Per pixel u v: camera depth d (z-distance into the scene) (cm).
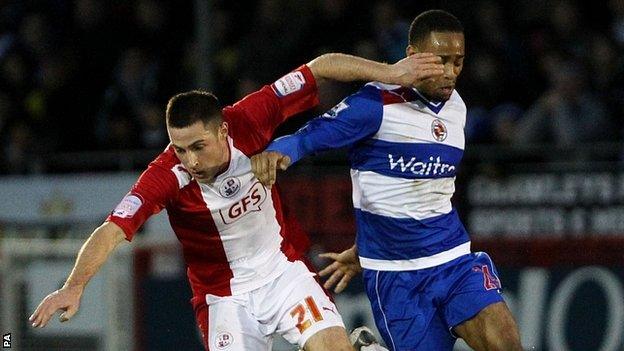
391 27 3928
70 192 3781
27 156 4091
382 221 2109
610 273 3175
